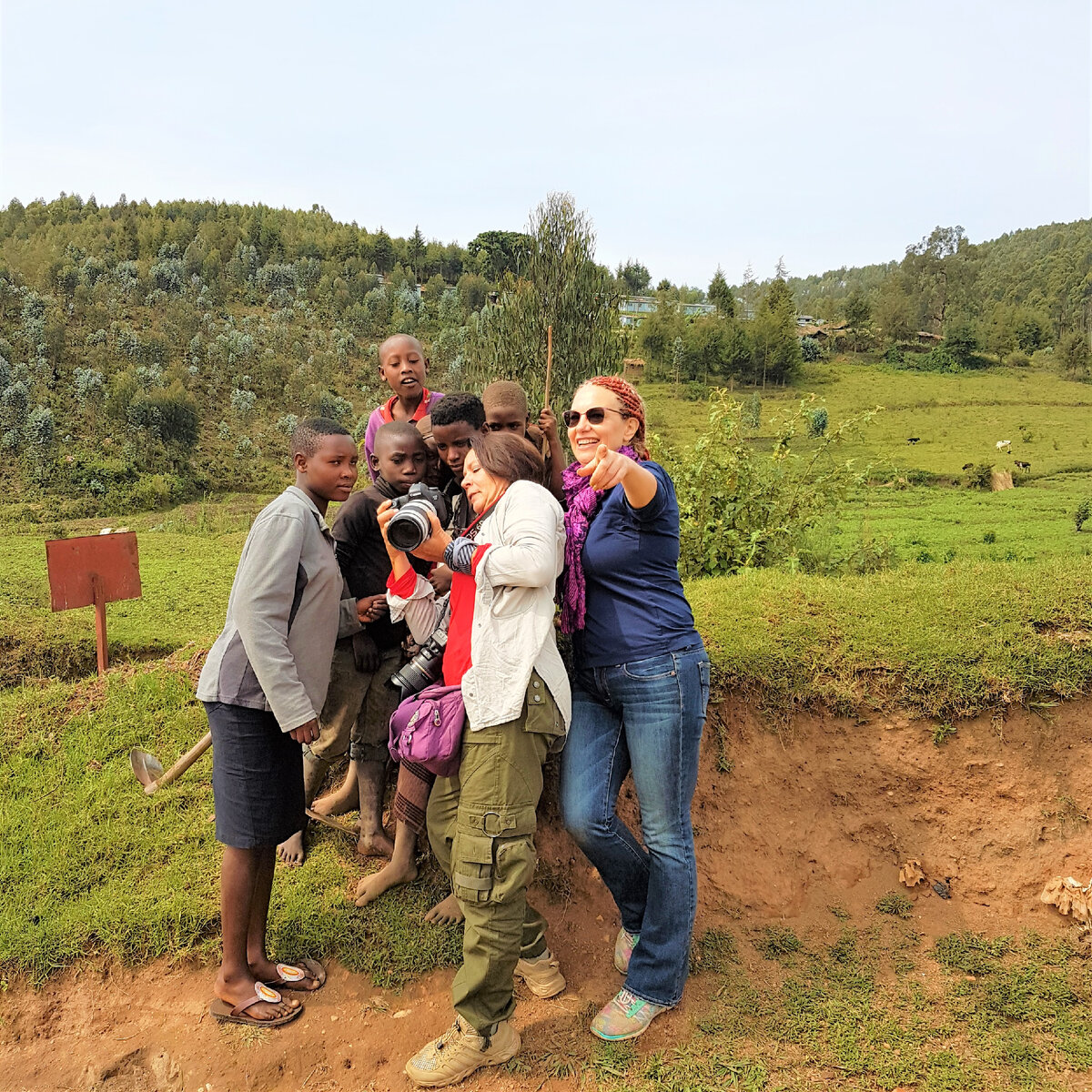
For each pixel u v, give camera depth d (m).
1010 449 66.00
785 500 8.09
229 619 3.00
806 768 3.96
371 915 3.43
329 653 3.09
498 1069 2.84
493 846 2.64
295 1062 2.88
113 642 12.80
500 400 3.46
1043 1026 3.07
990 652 3.97
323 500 3.21
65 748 4.54
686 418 71.50
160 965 3.26
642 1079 2.80
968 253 181.25
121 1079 2.89
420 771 3.12
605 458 2.56
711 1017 3.09
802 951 3.48
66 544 5.87
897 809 3.90
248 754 2.88
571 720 2.95
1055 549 31.94
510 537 2.66
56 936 3.31
